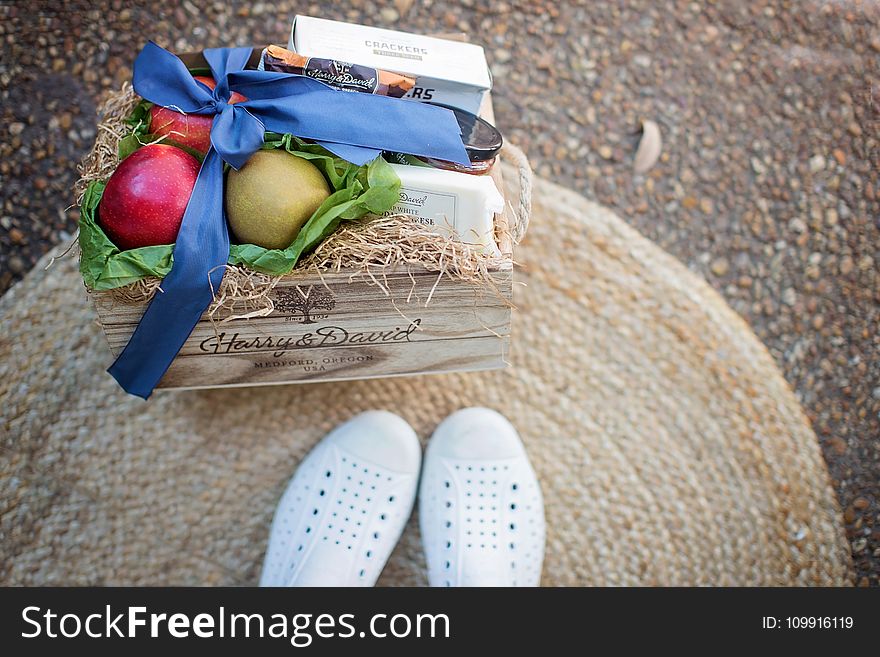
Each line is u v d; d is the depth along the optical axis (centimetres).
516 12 104
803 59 105
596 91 104
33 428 96
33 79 99
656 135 103
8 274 96
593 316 101
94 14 99
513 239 74
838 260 105
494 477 97
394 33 74
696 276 103
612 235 102
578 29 104
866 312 104
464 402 101
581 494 102
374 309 73
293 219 66
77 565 97
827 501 103
